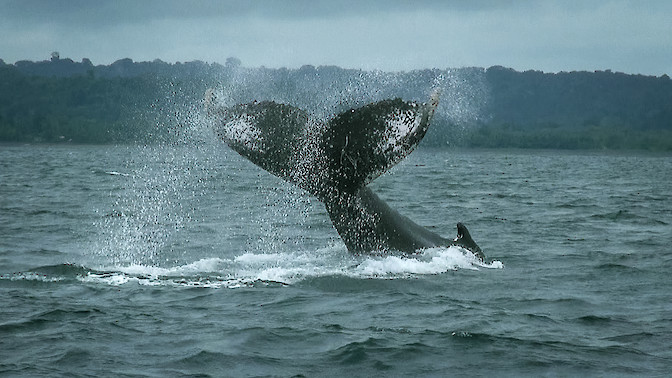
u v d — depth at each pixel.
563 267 60.59
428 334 43.16
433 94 49.28
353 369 38.59
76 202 112.44
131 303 48.50
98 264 60.69
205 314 46.31
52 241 73.31
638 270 60.09
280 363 39.19
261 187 137.12
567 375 37.84
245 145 51.53
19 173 190.00
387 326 44.38
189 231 79.62
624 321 45.94
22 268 58.62
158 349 40.69
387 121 50.16
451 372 38.28
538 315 46.81
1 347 40.75
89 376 37.12
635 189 161.50
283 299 49.06
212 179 160.88
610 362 39.31
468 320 45.44
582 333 43.72
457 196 128.88
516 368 38.69
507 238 76.25
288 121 51.47
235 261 58.81
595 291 52.97
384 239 54.81
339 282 52.31
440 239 59.41
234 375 37.62
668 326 44.91
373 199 54.81
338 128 50.94
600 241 75.00
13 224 86.12
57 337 42.19
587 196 136.50
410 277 53.44
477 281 53.59
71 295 50.31
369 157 50.44
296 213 95.00
